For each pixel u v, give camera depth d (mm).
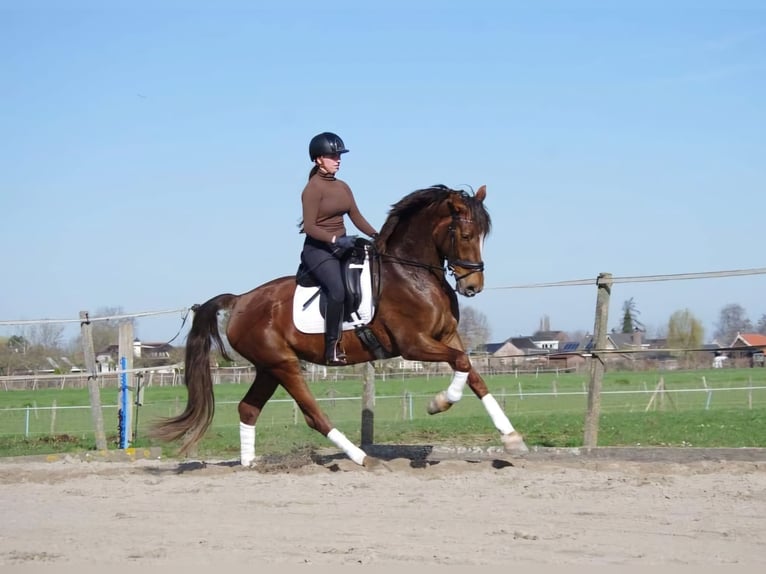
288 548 6344
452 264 9219
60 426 25500
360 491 8492
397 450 11711
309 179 9750
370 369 12109
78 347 25812
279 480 9312
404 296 9422
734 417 18328
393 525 6980
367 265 9617
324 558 6027
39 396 47531
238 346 10305
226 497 8430
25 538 6895
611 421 17609
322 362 10047
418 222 9492
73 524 7398
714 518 6883
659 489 8078
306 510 7703
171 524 7312
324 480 9180
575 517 7070
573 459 10570
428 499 7934
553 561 5797
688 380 42719
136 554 6281
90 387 13203
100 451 12633
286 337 9992
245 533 6875
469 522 6992
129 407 13547
